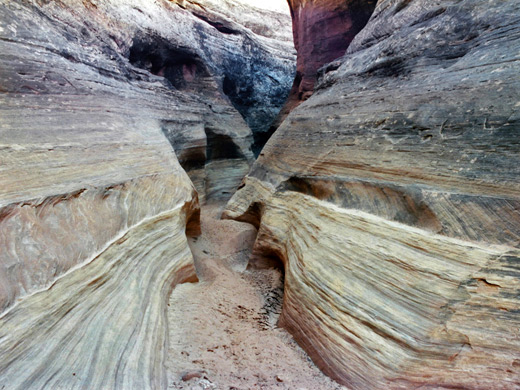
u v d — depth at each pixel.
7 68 3.74
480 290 2.23
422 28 4.82
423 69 4.32
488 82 3.19
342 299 2.86
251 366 2.73
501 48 3.41
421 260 2.60
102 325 2.46
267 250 5.19
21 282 2.20
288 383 2.53
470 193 2.71
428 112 3.58
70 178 3.34
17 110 3.51
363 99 4.90
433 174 3.11
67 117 4.11
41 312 2.16
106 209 3.46
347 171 4.21
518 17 3.53
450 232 2.65
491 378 2.12
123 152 4.54
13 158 2.95
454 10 4.48
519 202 2.36
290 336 3.32
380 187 3.55
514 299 2.14
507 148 2.67
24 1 4.57
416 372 2.23
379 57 5.34
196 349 2.85
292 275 3.76
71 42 5.33
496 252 2.29
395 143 3.76
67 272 2.55
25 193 2.73
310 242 3.82
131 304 2.85
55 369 1.93
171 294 3.69
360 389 2.41
